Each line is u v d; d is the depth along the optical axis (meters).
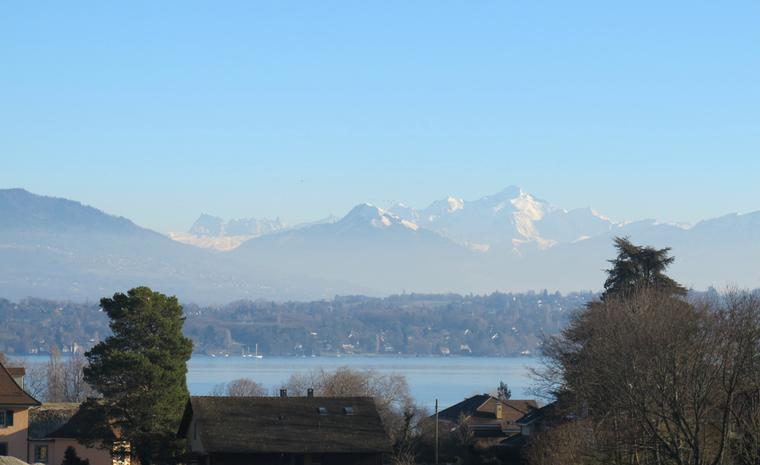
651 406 89.50
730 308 100.94
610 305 111.12
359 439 120.81
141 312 122.12
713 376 86.75
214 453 116.31
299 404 124.88
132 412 120.00
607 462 96.88
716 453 93.00
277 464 118.25
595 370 98.44
